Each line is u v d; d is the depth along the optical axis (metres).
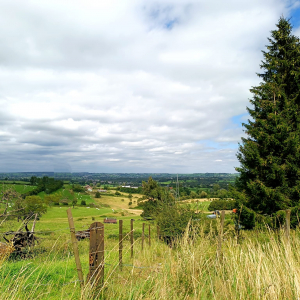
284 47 14.52
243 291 3.12
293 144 11.16
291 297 2.95
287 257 3.75
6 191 8.41
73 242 3.38
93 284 3.31
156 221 12.58
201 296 3.22
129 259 5.99
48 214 54.97
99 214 65.88
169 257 4.61
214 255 4.51
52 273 4.78
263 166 12.25
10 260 6.51
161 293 3.10
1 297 3.23
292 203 11.05
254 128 12.89
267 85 13.39
